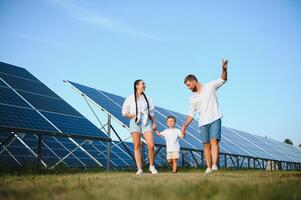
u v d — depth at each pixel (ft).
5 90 40.37
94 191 9.34
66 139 53.72
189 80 23.66
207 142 23.43
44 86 50.49
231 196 7.37
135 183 12.34
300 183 10.30
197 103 23.89
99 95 53.72
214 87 23.30
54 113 41.93
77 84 51.13
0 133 44.21
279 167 105.81
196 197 7.53
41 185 12.44
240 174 19.36
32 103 40.78
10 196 8.70
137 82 25.07
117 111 49.52
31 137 47.62
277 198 7.00
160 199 7.32
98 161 51.72
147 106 25.59
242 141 92.79
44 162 43.37
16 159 41.29
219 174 19.44
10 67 49.60
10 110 35.53
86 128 42.22
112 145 62.54
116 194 8.24
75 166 46.14
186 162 66.59
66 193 9.18
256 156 81.56
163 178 15.71
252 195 7.38
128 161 58.80
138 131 25.12
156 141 49.39
